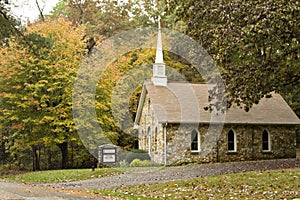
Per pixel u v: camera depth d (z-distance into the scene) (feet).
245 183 52.54
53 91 88.02
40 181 70.18
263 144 93.30
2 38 76.13
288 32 48.78
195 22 59.77
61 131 87.81
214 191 48.78
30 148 102.01
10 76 85.40
